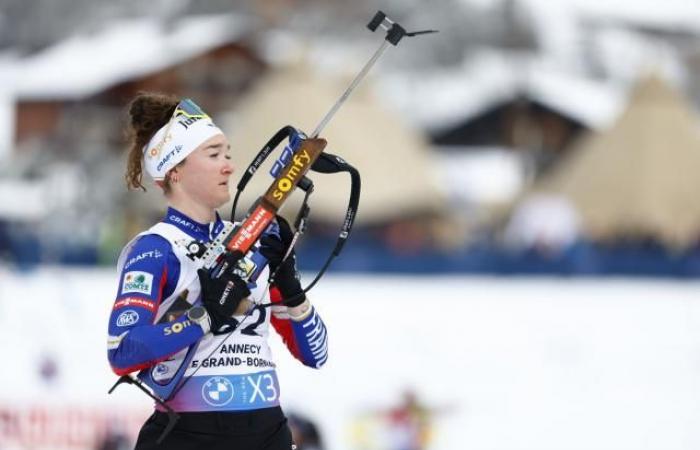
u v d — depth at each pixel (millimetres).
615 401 36594
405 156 79438
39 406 34188
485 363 36875
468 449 34625
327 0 132750
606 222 79375
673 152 81000
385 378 35000
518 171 105312
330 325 37688
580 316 40125
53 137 103125
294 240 12375
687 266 66562
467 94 119000
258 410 12195
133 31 119750
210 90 108812
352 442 33375
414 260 64375
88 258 69438
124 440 32781
